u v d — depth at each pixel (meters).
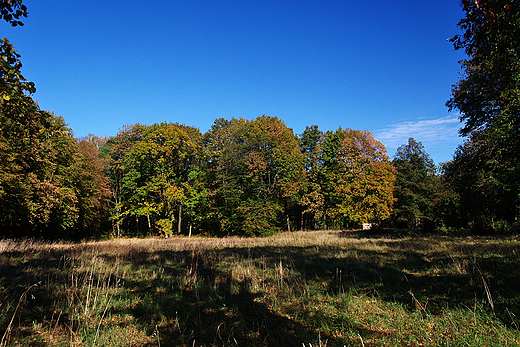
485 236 17.38
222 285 7.26
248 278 7.91
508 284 6.16
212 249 14.97
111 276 7.94
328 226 43.97
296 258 11.51
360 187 31.12
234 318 5.10
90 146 37.22
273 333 4.44
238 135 35.41
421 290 6.41
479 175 19.16
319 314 5.18
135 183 34.19
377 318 5.00
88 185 28.72
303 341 4.14
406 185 42.03
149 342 4.07
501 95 12.37
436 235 21.23
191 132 38.84
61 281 6.89
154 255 12.72
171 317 5.07
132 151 34.44
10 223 20.31
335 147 40.31
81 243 21.05
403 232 26.73
